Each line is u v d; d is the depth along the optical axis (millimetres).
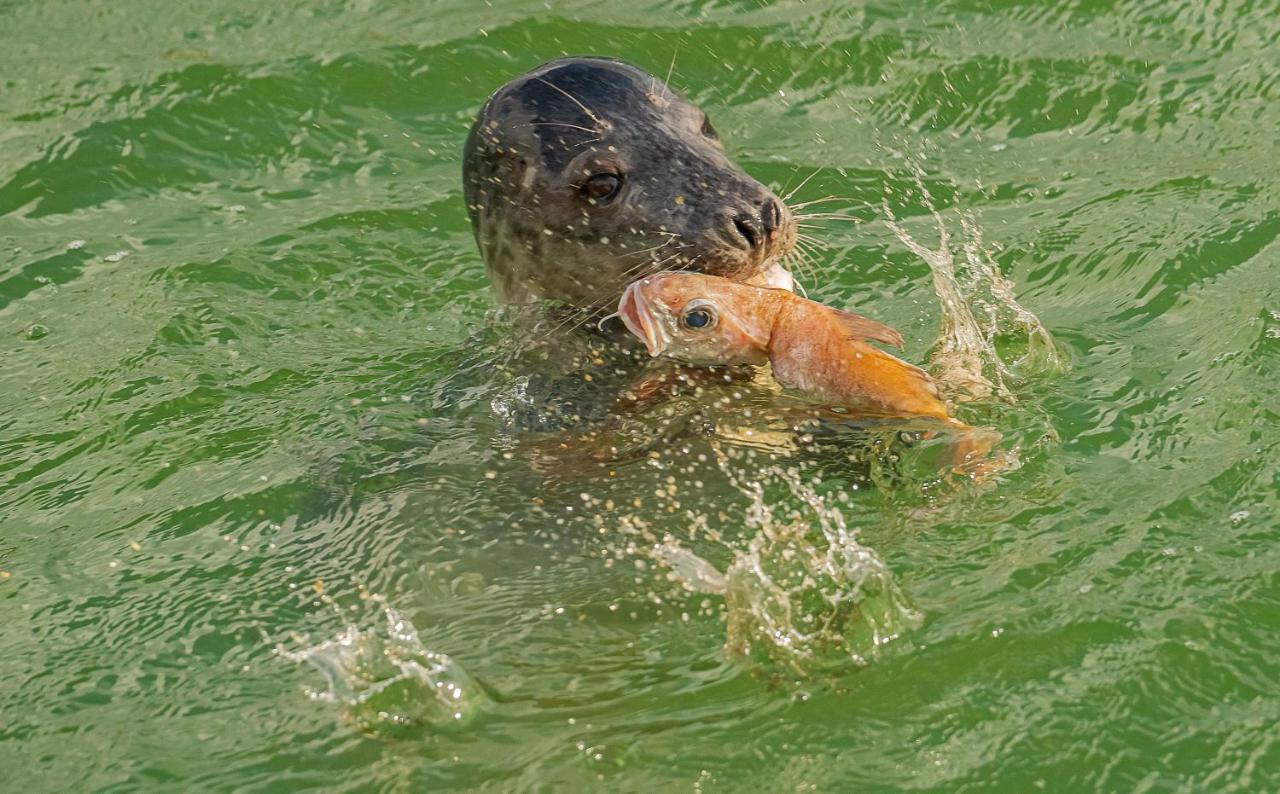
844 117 35531
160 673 18828
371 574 20109
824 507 20297
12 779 17281
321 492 22297
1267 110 34688
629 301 20531
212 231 32344
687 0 39125
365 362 27250
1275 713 17391
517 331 24438
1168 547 19797
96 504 23328
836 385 20078
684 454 21172
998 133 34906
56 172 34156
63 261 31531
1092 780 16688
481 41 37594
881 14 38406
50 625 20062
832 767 16797
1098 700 17547
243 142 35031
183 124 35344
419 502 21219
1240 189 31344
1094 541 19891
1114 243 29703
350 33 38031
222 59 37188
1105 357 25266
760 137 34844
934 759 16891
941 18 38312
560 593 19312
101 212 33188
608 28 38094
